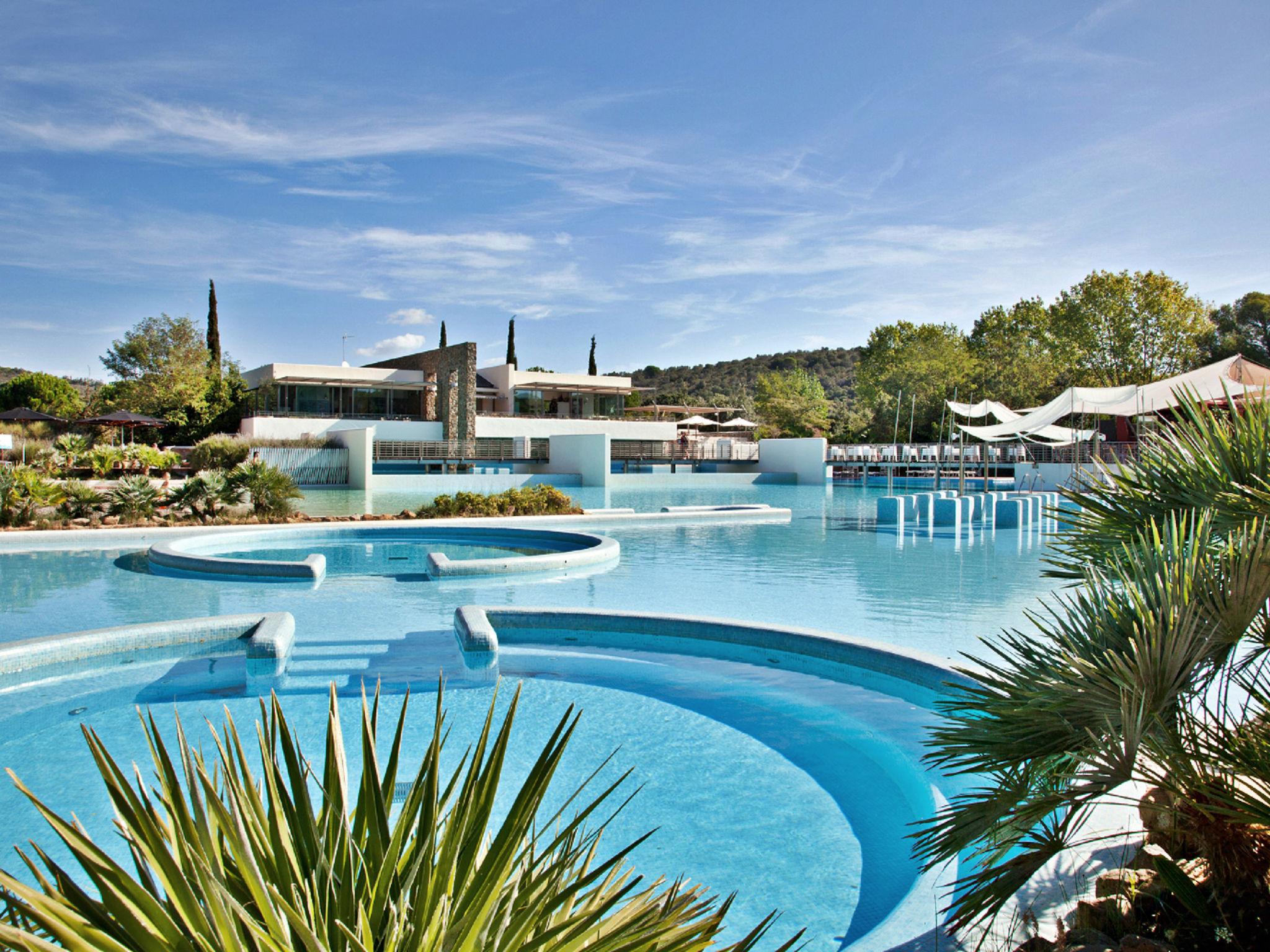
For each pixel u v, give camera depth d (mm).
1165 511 2254
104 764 1069
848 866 3604
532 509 17859
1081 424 31906
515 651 7363
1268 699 1924
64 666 6539
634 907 1251
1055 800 1821
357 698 6000
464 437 35656
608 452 31203
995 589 10422
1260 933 1892
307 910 1083
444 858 1138
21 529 14141
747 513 19625
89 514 15391
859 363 60688
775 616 8711
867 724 5496
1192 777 1781
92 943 913
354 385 40812
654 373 120562
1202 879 2209
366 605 9195
